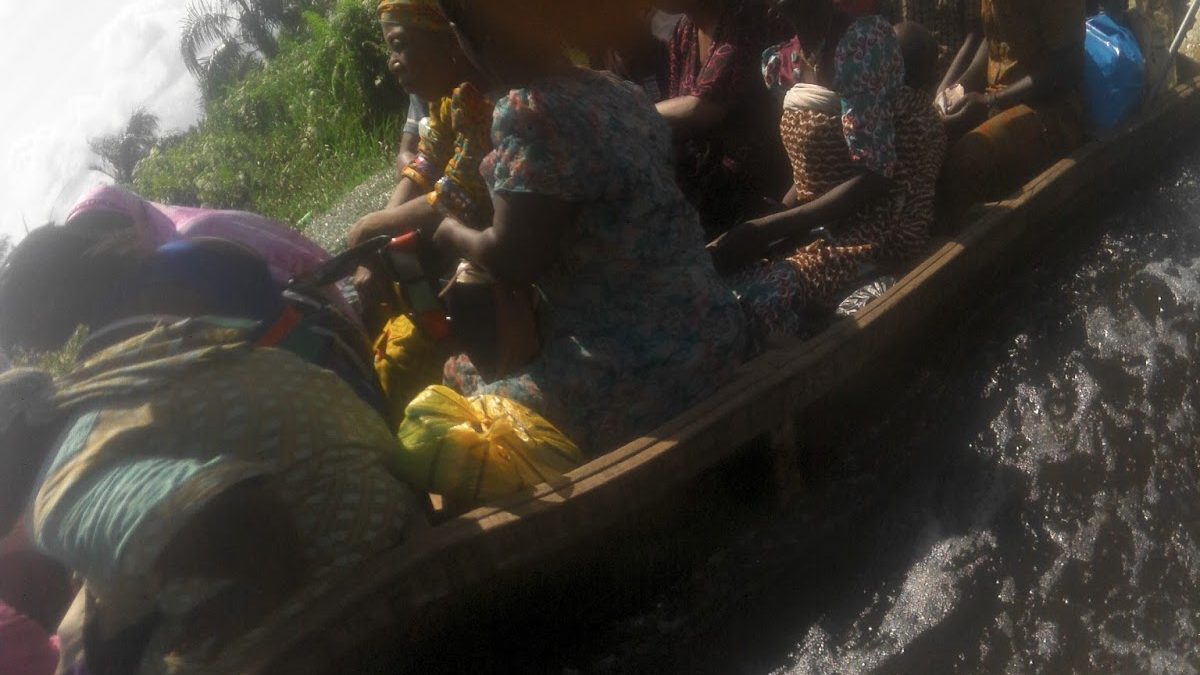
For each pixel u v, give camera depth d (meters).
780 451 3.30
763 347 3.48
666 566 3.14
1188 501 3.19
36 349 2.95
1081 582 3.06
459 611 2.77
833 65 3.65
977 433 3.58
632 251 3.06
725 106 4.02
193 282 2.90
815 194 3.78
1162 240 4.12
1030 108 4.24
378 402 3.27
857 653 3.04
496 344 3.20
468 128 3.24
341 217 7.09
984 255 3.87
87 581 2.38
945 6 4.73
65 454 2.46
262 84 16.02
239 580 2.38
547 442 3.04
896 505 3.41
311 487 2.62
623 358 3.12
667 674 3.04
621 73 4.36
